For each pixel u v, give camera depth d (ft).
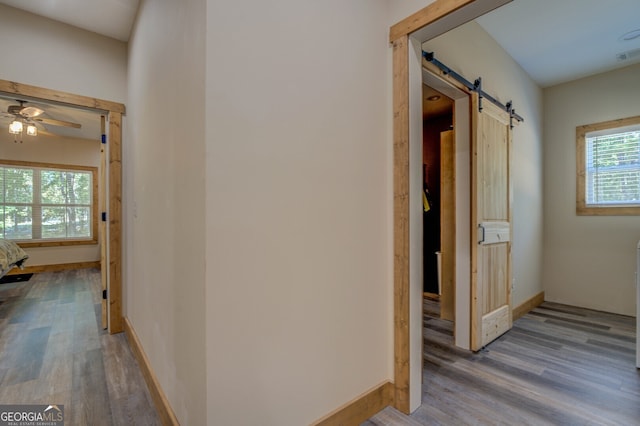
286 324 4.44
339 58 5.21
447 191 10.89
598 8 8.55
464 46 8.46
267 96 4.24
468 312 8.47
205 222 3.67
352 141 5.41
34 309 11.96
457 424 5.38
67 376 6.93
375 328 5.76
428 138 14.69
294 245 4.55
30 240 19.79
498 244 9.49
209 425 3.68
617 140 12.00
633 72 11.58
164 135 5.54
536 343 8.96
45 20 8.44
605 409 5.85
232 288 3.90
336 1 5.18
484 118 8.86
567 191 13.07
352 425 5.25
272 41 4.30
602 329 10.12
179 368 4.66
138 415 5.58
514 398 6.19
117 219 9.64
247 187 4.04
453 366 7.54
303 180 4.67
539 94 13.32
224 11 3.83
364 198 5.60
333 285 5.08
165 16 5.53
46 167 20.07
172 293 5.04
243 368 4.00
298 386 4.59
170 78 5.18
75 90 8.90
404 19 5.80
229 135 3.87
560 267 13.23
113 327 9.52
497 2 4.79
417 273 5.94
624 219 11.73
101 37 9.34
